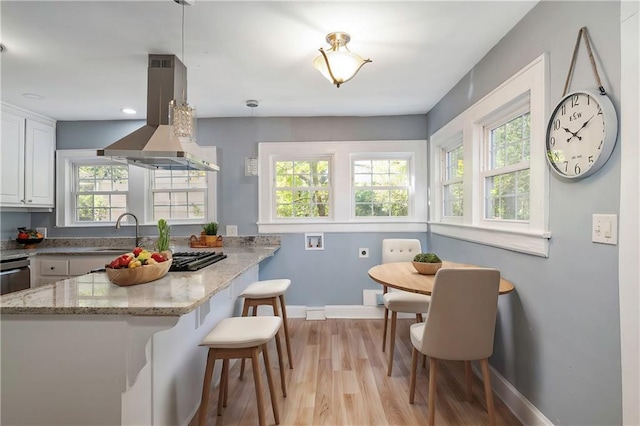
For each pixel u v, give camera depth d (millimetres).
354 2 1598
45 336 1188
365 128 3506
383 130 3496
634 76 1104
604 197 1230
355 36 1914
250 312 3043
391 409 1869
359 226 3498
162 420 1475
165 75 2104
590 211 1299
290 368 2354
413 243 3045
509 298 1897
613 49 1190
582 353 1352
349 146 3496
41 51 2035
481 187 2332
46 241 3484
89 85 2570
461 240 2596
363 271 3506
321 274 3514
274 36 1901
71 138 3525
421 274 2172
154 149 2002
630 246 1123
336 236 3512
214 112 3359
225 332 1547
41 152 3326
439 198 3232
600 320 1260
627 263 1135
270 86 2672
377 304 3484
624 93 1141
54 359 1191
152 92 2102
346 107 3234
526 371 1739
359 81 2584
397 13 1692
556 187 1499
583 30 1324
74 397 1189
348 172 3508
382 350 2662
